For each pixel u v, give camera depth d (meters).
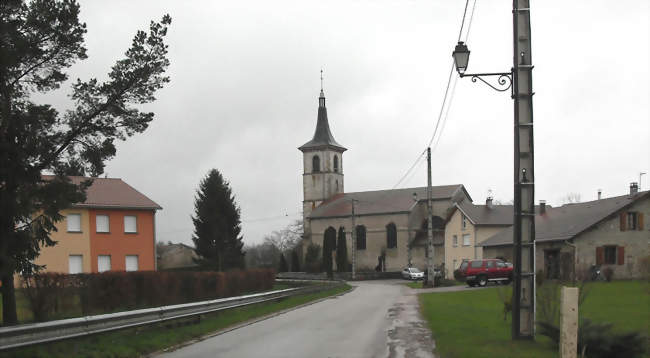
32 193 11.93
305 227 86.19
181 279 19.81
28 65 13.43
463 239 56.00
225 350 11.86
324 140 87.19
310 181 86.31
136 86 14.31
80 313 14.22
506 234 47.81
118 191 41.81
